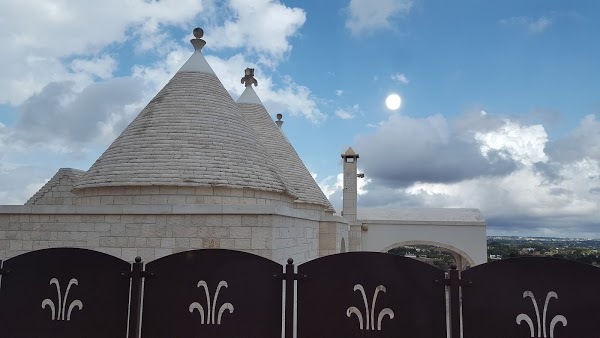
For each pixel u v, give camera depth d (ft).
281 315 22.91
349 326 22.53
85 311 23.45
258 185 52.85
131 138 54.54
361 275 22.89
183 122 55.67
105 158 53.98
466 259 101.04
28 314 23.63
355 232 98.53
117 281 23.56
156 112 57.36
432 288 22.41
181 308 23.13
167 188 49.39
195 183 49.37
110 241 43.52
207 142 53.98
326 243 66.95
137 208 43.37
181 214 43.04
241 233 42.06
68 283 23.77
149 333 22.97
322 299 22.81
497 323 21.76
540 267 21.99
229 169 52.06
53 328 23.43
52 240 44.39
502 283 22.03
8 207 45.09
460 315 22.02
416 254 213.46
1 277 24.08
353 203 99.81
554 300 21.65
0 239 44.98
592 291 21.50
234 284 23.25
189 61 65.16
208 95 60.44
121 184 49.47
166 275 23.43
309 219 56.70
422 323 22.17
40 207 44.78
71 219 44.47
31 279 23.93
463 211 114.32
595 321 21.30
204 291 23.24
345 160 101.81
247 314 22.97
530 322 21.59
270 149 75.82
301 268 23.16
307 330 22.57
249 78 86.48
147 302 23.24
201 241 42.45
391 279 22.74
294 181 73.00
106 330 23.16
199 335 22.88
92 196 51.55
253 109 82.48
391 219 107.65
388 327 22.33
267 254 41.32
